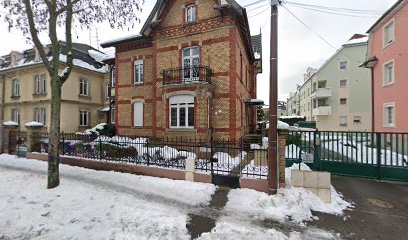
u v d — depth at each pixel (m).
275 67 6.17
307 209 5.44
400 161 8.77
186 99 13.17
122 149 9.15
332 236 4.42
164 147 8.80
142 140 10.71
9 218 4.97
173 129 13.20
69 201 5.96
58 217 5.03
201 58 13.29
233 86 12.59
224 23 12.76
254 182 6.63
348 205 5.82
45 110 21.64
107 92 24.72
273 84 6.17
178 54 13.80
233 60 12.59
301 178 6.09
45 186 7.21
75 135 11.02
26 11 6.94
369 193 6.64
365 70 28.72
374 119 16.22
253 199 5.95
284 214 5.26
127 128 16.88
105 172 8.78
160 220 4.86
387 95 14.50
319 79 31.05
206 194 6.48
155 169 8.05
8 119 24.31
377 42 15.67
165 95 13.52
